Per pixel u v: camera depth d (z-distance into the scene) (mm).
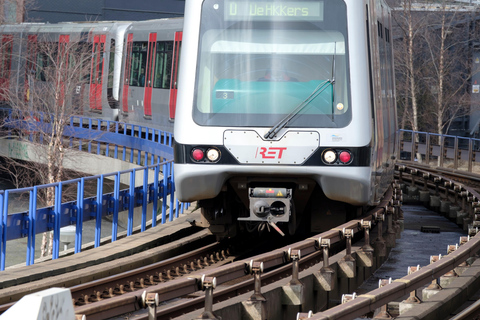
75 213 27234
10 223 24000
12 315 6938
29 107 68562
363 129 22156
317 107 22266
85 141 70312
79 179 27062
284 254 18188
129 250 26031
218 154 22219
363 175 22188
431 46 100000
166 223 32094
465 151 61531
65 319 7355
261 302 16844
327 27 22547
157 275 23234
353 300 14891
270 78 22438
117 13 126625
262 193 22875
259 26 22656
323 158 22094
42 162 67750
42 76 68062
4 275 20797
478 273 21422
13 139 74750
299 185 22875
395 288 16172
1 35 75188
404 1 93750
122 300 11977
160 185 35219
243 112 22312
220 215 25938
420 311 17141
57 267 22234
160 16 129500
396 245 33562
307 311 19734
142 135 69312
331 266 21141
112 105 62219
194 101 22469
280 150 22094
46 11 122438
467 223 38062
